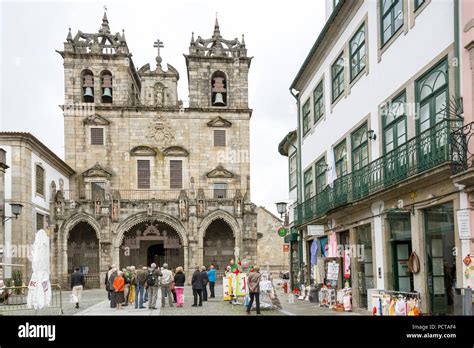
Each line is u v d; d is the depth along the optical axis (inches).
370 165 606.2
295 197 1101.7
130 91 1893.5
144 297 909.2
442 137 437.1
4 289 699.4
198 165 1800.0
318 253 867.4
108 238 1567.4
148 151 1776.6
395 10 560.7
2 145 1261.1
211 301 925.8
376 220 594.2
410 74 517.0
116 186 1753.2
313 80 917.8
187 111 1817.2
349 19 708.7
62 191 1546.5
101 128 1776.6
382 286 576.1
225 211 1640.0
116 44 1820.9
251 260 1622.8
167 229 1733.5
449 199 430.9
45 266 628.1
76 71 1787.6
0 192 1115.9
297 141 1039.0
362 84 656.4
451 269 440.5
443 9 450.9
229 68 1871.3
